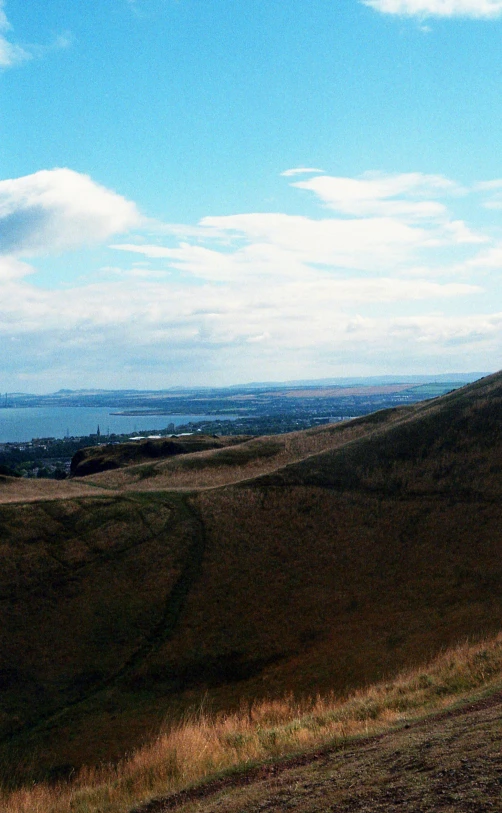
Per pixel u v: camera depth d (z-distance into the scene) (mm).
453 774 6156
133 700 26750
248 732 12203
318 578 35406
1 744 24031
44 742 23859
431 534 37781
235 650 29656
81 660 29734
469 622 26891
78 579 36219
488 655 14906
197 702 25906
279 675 26750
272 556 38156
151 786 10109
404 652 25484
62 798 10977
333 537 39750
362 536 39344
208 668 28641
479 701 10719
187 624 32125
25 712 26125
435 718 10148
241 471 64125
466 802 5281
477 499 40531
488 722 8211
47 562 37438
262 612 32562
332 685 24422
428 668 17156
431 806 5402
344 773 7387
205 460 68812
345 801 6211
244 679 27516
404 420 57406
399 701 12969
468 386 65625
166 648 30266
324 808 6160
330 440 71938
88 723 25094
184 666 28875
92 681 28312
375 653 26297
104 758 21875
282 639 30078
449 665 15719
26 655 29891
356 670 25078
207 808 7484
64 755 22672
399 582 33531
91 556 38469
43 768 21828
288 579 35562
